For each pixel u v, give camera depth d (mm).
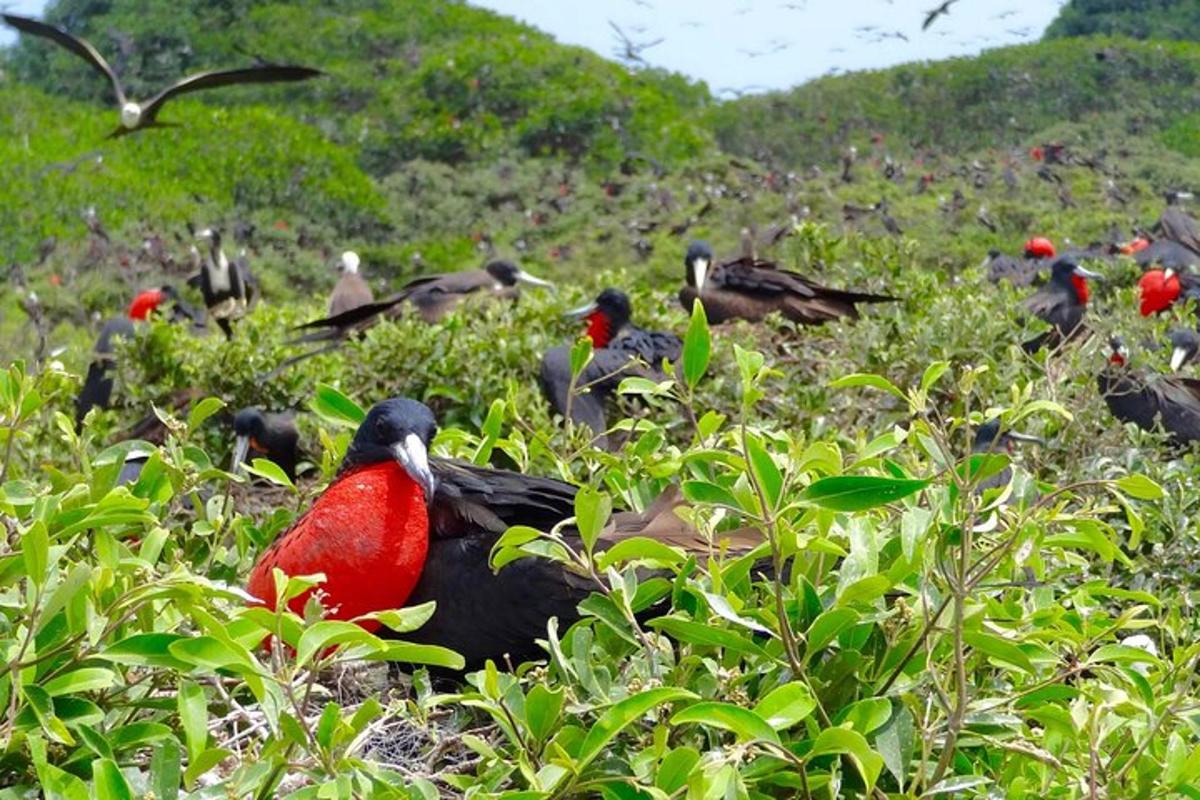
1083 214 24406
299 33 33188
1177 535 6180
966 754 3822
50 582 3588
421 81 31984
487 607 4633
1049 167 26891
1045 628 4086
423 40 34031
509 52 32781
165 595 3447
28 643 3311
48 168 23656
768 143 31734
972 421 4012
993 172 27188
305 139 28562
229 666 3207
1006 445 7230
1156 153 28453
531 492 4820
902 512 3898
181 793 3350
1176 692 4031
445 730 4082
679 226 24500
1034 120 31109
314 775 3291
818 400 7812
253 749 3613
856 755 3230
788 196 25781
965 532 3490
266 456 8586
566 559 3902
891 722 3500
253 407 9047
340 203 26953
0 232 23047
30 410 4414
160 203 25031
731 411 8031
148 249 21734
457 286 12414
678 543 4445
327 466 5414
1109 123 30234
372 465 4715
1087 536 4070
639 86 32969
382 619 3443
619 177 28625
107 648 3314
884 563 3971
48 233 23156
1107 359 8375
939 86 32375
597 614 3846
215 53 31312
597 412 8453
